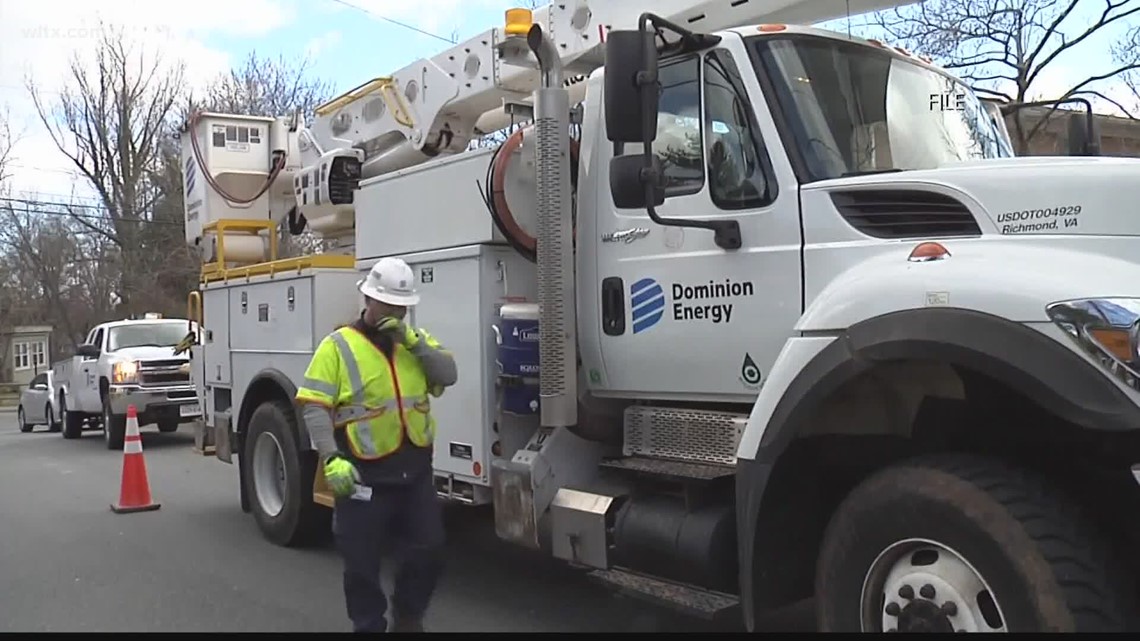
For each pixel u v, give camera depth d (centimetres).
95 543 797
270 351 757
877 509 355
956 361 332
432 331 589
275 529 752
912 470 351
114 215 4166
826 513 407
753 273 429
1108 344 307
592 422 520
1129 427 297
